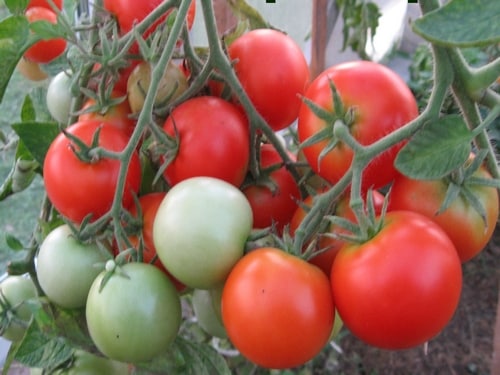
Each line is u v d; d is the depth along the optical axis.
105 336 0.26
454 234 0.26
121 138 0.29
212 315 0.32
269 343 0.23
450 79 0.24
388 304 0.22
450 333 1.10
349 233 0.27
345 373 1.02
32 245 0.35
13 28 0.28
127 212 0.28
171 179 0.29
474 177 0.25
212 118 0.28
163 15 0.30
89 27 0.31
